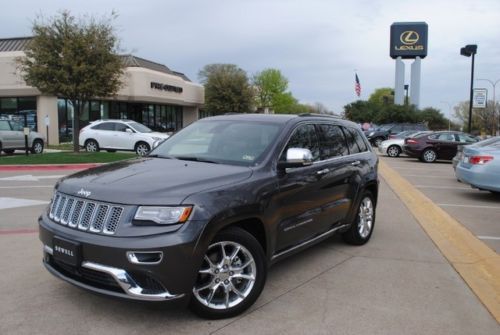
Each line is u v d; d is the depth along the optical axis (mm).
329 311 4289
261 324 3988
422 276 5289
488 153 10555
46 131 30000
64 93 19969
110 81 20891
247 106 54875
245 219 4211
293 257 5965
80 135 23391
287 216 4715
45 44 19594
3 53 30281
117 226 3633
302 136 5301
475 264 5715
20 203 9312
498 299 4605
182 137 5547
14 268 5242
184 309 4215
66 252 3814
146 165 4637
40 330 3787
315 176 5203
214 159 4820
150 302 3576
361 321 4098
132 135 22438
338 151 6000
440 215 8719
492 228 7844
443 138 22312
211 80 54312
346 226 6145
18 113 31453
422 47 78812
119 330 3809
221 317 4039
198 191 3832
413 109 65750
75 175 4516
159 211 3625
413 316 4219
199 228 3670
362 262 5789
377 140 36000
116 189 3830
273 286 4898
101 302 4320
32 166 16141
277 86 85312
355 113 72250
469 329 3984
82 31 19859
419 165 20844
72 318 4000
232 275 4070
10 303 4289
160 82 39250
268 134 5012
